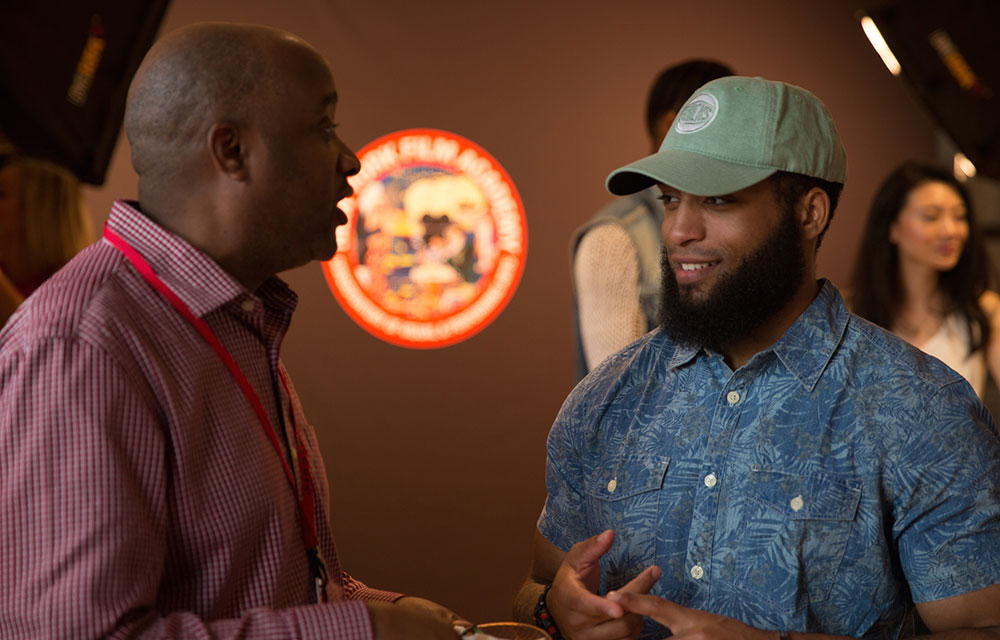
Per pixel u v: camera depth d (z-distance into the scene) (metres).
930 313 3.15
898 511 1.40
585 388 1.67
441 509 4.41
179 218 1.34
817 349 1.47
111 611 1.11
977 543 1.36
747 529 1.44
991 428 1.43
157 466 1.19
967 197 3.13
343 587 1.58
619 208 2.58
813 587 1.41
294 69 1.37
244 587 1.29
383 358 4.36
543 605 1.53
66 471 1.12
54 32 2.80
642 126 4.50
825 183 1.51
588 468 1.62
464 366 4.42
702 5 4.54
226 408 1.30
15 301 2.60
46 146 2.86
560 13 4.44
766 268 1.46
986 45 3.45
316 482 1.53
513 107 4.42
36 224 2.85
